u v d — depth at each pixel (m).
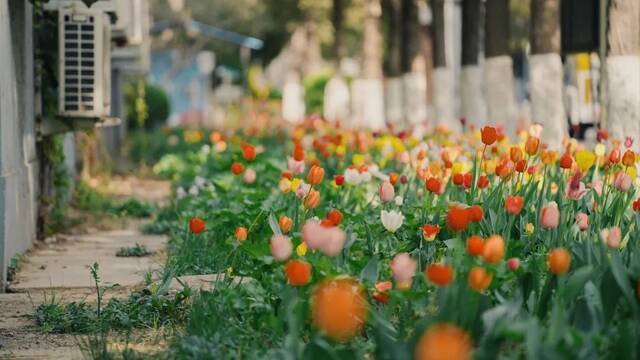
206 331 6.35
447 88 23.58
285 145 22.39
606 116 12.33
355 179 8.64
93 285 9.45
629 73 12.07
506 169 7.62
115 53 27.00
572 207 7.50
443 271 4.81
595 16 18.28
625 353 4.85
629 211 8.32
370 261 6.09
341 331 4.09
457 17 30.88
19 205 11.13
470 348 5.05
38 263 10.92
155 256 11.40
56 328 7.53
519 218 7.67
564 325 5.02
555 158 8.94
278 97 48.31
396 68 28.84
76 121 14.09
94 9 13.73
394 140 12.38
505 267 5.89
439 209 7.68
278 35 63.41
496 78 18.62
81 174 20.69
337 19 34.72
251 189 13.09
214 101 67.69
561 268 5.08
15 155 11.09
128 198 18.78
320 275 5.87
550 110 15.23
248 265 7.55
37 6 13.10
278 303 6.33
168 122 45.44
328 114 42.62
